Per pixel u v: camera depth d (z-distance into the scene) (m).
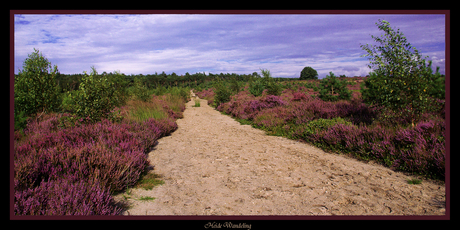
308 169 4.54
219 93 23.17
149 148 6.38
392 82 5.39
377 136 5.31
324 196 3.31
